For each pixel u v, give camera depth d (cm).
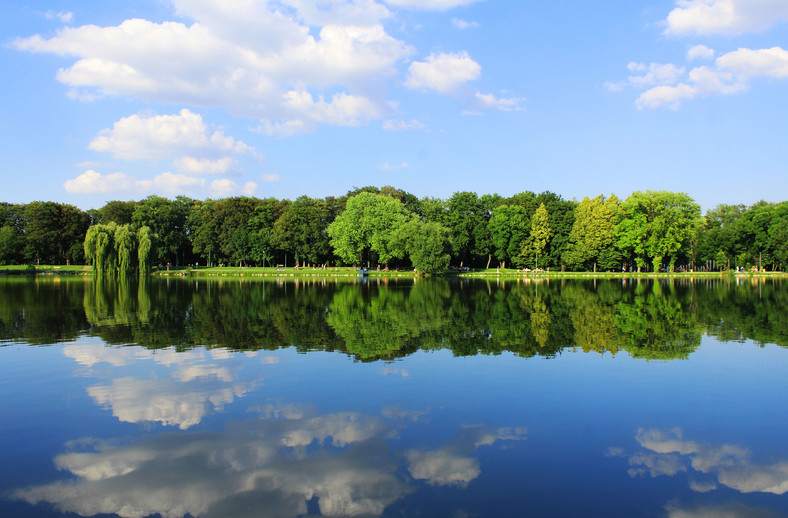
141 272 8575
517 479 1051
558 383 1750
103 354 2200
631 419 1405
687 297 5028
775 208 10731
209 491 996
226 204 12188
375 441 1241
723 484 1035
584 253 9994
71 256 11369
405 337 2636
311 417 1405
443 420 1390
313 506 940
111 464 1119
